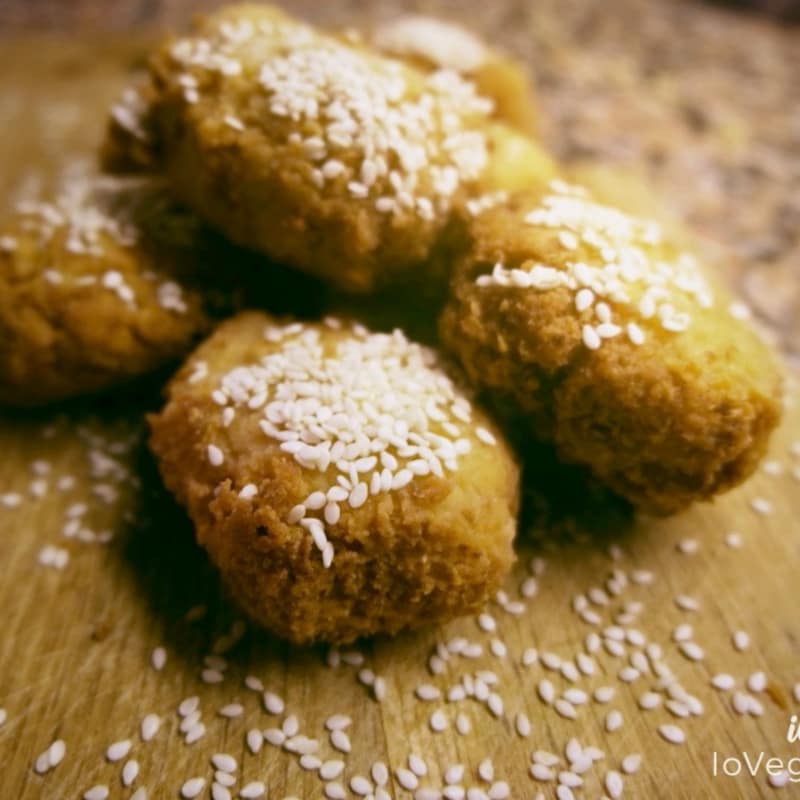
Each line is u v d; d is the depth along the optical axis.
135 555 0.17
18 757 0.15
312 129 0.17
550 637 0.16
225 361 0.17
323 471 0.15
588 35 0.37
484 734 0.15
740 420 0.16
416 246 0.17
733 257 0.23
